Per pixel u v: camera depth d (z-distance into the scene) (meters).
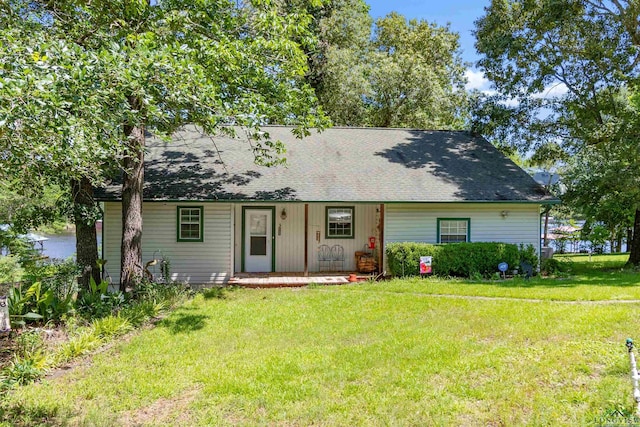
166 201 12.23
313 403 4.90
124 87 6.12
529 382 5.21
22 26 7.59
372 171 14.43
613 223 19.36
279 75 10.85
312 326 8.09
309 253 14.94
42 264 14.40
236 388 5.35
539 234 14.17
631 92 18.16
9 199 12.89
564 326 7.19
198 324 8.37
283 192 12.90
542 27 16.31
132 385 5.54
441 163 15.38
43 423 4.63
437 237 13.86
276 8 11.74
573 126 17.45
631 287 10.84
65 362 6.45
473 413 4.57
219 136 15.59
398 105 25.98
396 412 4.62
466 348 6.43
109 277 12.30
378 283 12.47
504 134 18.14
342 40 25.08
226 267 13.30
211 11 10.12
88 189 11.06
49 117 4.73
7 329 7.06
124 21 9.10
